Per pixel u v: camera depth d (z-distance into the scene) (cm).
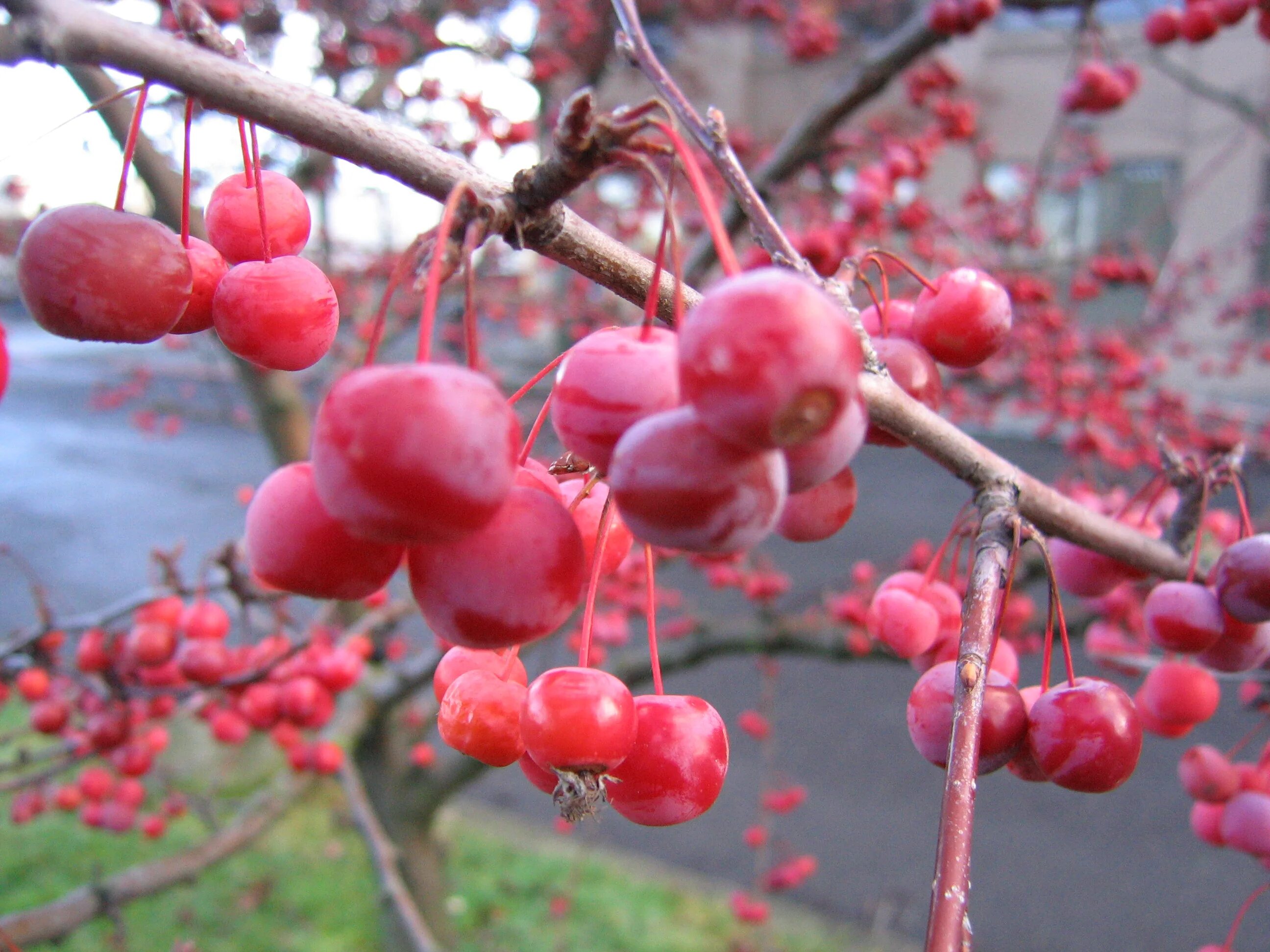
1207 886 438
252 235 94
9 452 1227
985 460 104
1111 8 1246
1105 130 1342
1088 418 384
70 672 228
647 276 86
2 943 205
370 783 368
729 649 324
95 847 445
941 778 524
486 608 63
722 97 1388
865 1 875
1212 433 438
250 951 387
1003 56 1381
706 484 57
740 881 452
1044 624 281
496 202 73
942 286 110
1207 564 163
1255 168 1275
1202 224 1301
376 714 306
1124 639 194
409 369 58
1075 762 90
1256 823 137
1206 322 1277
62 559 822
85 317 79
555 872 454
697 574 733
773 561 800
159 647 204
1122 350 439
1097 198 1336
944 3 241
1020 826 484
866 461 1181
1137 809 497
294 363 90
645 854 473
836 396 54
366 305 446
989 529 94
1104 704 91
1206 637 113
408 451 55
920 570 314
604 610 366
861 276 111
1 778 440
